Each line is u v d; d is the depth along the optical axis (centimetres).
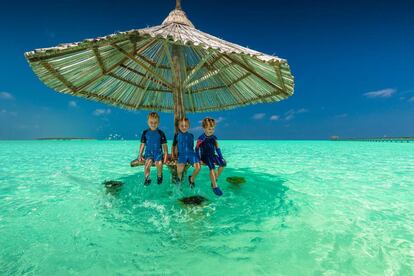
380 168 820
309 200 430
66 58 391
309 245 263
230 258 235
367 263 229
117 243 265
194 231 296
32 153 1411
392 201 430
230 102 606
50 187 526
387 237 285
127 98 565
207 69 573
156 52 529
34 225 314
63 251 247
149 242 268
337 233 294
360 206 399
